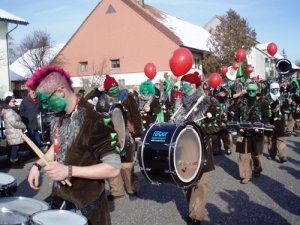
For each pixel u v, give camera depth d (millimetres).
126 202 5820
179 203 5727
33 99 9031
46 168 2383
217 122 4648
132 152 5793
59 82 2488
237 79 12234
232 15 34656
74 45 37500
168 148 3875
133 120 5770
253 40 35500
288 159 8711
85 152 2555
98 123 2531
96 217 2650
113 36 35812
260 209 5391
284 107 8953
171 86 11117
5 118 8219
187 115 4641
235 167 8070
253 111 6711
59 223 2283
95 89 6062
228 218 5066
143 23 34438
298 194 6047
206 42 38250
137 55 34906
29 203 2762
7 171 8164
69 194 2623
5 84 22766
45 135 9039
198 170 4277
